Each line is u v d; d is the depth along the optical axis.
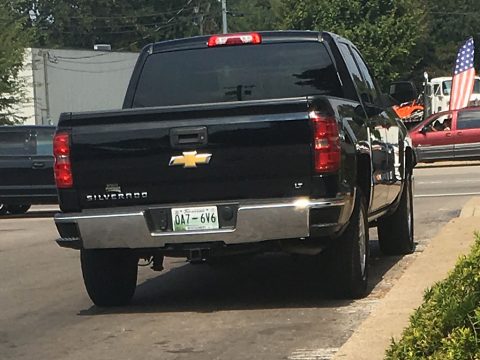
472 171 22.36
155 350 6.25
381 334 6.02
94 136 6.97
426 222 12.33
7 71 34.31
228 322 6.94
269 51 8.16
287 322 6.84
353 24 38.47
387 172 8.52
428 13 50.09
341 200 6.75
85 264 7.51
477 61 56.59
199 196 6.87
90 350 6.34
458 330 3.92
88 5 65.06
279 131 6.73
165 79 8.27
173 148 6.87
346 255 7.22
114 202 7.00
